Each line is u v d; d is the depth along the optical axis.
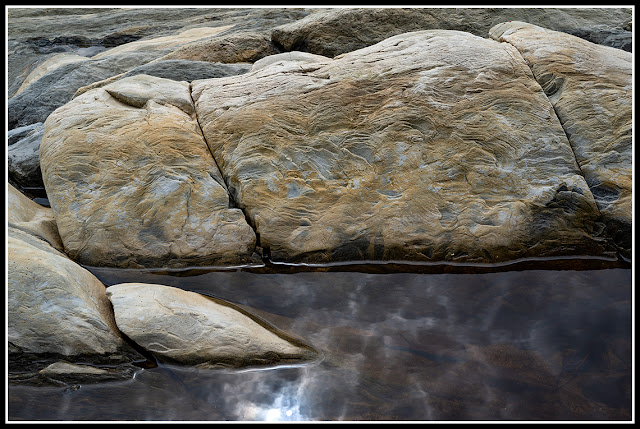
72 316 2.96
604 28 6.64
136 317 3.04
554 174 3.99
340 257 3.92
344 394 2.74
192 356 2.90
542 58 4.49
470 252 3.88
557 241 3.90
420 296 3.54
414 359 2.97
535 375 2.85
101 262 3.86
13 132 5.42
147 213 3.94
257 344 2.97
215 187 4.09
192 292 3.47
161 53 6.90
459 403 2.68
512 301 3.46
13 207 4.10
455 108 4.20
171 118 4.38
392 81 4.37
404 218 3.92
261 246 3.95
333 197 4.00
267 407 2.67
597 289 3.56
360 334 3.18
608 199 3.96
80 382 2.78
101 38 8.75
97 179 4.06
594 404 2.67
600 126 4.13
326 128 4.20
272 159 4.12
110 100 4.61
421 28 6.45
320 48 6.27
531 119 4.15
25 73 7.91
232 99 4.46
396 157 4.07
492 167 4.02
